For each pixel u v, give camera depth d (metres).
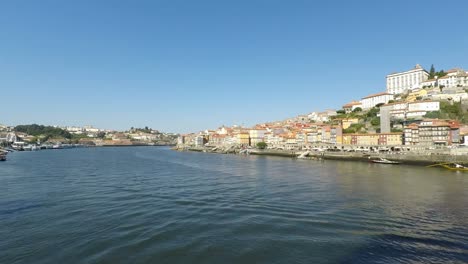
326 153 137.62
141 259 22.69
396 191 48.81
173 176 72.44
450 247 24.52
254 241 26.19
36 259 22.72
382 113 152.38
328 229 29.22
